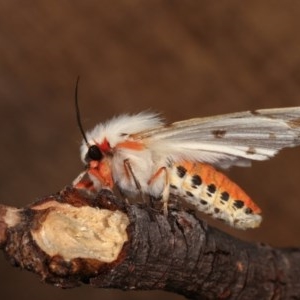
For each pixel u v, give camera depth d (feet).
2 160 1.03
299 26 0.92
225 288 0.69
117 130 0.72
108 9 0.94
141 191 0.71
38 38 0.97
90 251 0.65
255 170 0.97
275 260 0.71
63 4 0.95
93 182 0.72
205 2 0.92
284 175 0.97
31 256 0.64
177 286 0.67
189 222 0.67
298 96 0.94
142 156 0.71
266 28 0.92
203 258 0.67
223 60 0.94
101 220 0.65
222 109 0.96
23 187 1.05
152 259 0.66
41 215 0.65
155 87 0.97
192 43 0.94
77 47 0.97
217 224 0.99
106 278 0.65
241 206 0.71
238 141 0.71
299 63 0.93
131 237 0.65
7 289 1.06
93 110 1.00
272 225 0.99
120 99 0.98
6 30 0.97
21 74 1.00
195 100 0.96
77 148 1.02
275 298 0.71
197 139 0.71
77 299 1.05
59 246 0.65
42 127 1.02
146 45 0.95
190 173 0.71
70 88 0.99
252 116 0.70
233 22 0.93
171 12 0.94
